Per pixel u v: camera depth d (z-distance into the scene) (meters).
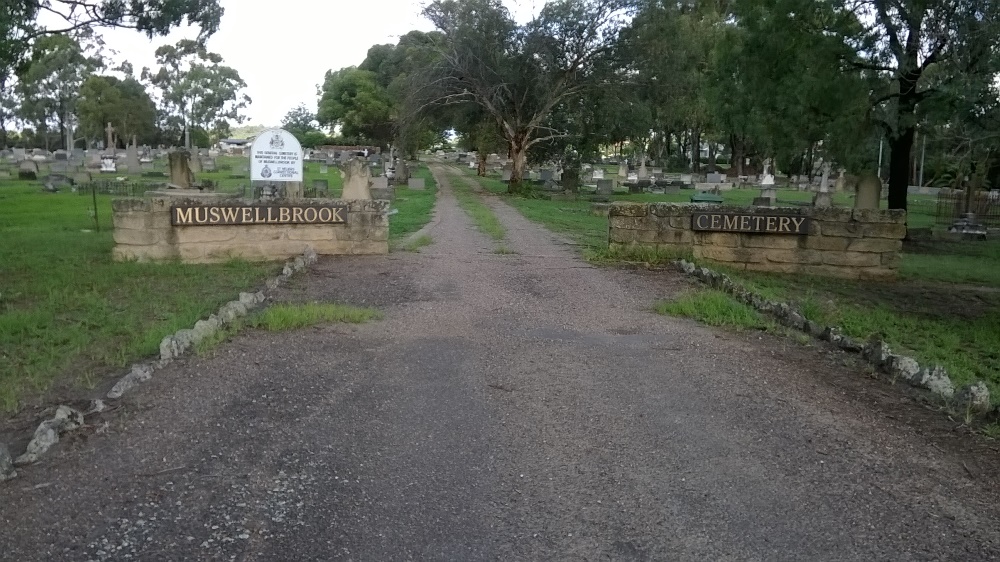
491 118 39.28
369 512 4.16
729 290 11.09
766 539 3.98
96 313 8.70
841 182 48.41
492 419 5.60
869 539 4.00
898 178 22.89
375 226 13.92
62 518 3.96
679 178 51.81
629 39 35.50
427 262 13.20
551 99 36.09
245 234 13.12
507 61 35.81
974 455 5.11
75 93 80.94
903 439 5.36
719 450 5.11
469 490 4.46
